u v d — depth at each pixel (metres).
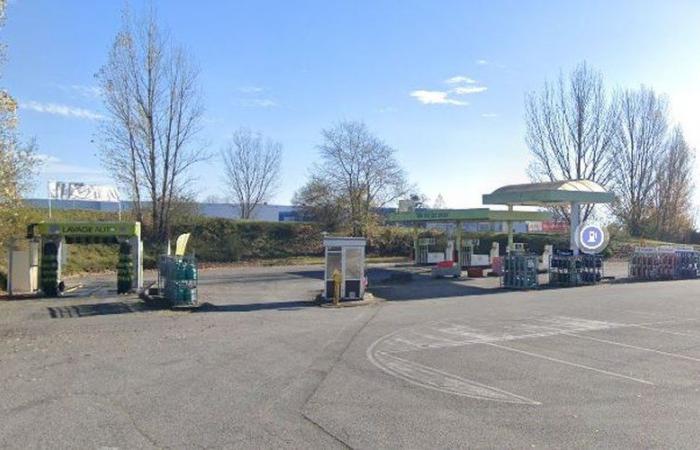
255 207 79.06
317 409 7.39
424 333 13.67
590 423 6.95
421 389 8.49
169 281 20.19
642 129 53.09
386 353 11.23
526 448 6.08
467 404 7.73
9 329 14.11
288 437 6.32
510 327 14.64
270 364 10.09
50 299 21.36
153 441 6.16
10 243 22.98
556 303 19.89
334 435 6.41
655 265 30.67
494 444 6.19
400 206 44.22
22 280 23.19
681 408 7.61
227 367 9.82
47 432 6.41
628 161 53.09
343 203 51.94
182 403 7.61
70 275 32.59
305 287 26.28
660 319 16.06
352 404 7.65
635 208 53.25
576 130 48.31
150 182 40.56
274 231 48.25
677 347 12.02
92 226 22.77
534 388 8.62
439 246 46.44
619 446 6.15
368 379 9.08
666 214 56.31
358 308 18.88
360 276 20.70
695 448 6.11
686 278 30.97
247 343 12.16
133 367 9.75
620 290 24.44
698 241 59.66
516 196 29.00
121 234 23.06
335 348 11.68
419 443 6.20
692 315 16.86
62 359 10.38
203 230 45.16
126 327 14.49
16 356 10.66
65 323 15.23
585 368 10.01
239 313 17.59
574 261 27.36
